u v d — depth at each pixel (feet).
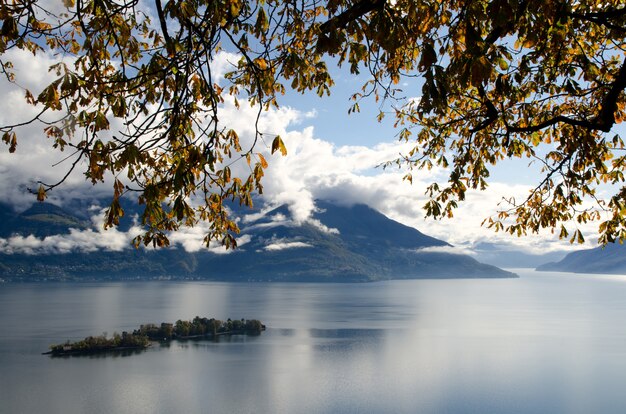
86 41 17.97
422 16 18.31
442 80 15.97
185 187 16.21
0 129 14.89
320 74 24.97
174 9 17.87
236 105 26.81
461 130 38.37
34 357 476.95
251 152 18.72
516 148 36.86
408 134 40.70
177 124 17.95
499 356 517.55
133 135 15.99
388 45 16.92
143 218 15.99
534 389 386.52
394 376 432.66
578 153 34.30
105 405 333.01
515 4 14.44
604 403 346.95
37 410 319.68
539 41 24.71
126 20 22.25
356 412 332.80
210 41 17.95
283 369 449.48
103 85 18.24
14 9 17.46
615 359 495.41
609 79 33.19
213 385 388.78
